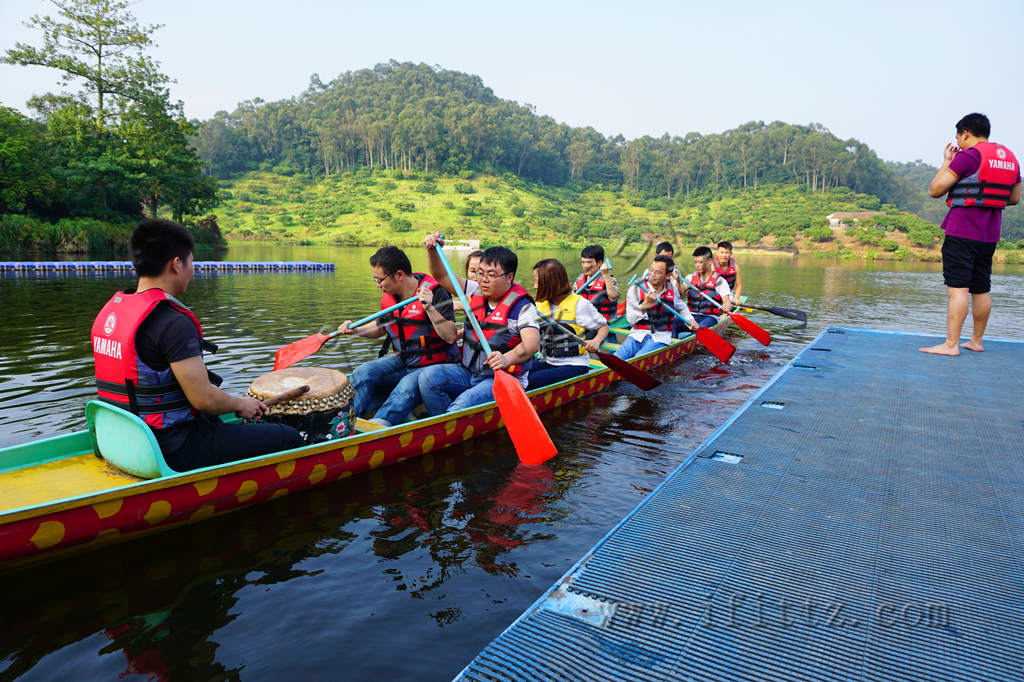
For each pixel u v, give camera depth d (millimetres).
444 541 3018
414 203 115375
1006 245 76875
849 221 80375
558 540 3037
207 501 3055
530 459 3695
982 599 1935
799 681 1588
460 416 4340
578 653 1708
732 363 7664
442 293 4730
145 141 35438
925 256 69938
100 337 2955
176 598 2525
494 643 1756
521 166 152625
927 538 2320
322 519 3238
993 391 4379
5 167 31812
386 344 5102
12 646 2217
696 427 4973
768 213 110500
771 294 18656
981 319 5789
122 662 2137
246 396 3596
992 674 1614
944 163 5555
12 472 3135
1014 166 5242
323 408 3543
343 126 144625
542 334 5531
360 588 2602
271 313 11211
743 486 2795
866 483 2822
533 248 91375
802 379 4727
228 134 140125
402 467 3971
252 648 2209
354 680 2039
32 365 6477
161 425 2938
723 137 156875
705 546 2268
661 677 1611
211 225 44750
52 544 2590
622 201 141875
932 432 3502
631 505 3459
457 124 144500
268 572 2729
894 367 5141
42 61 32500
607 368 6062
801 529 2395
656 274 7215
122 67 34562
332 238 88312
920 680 1592
